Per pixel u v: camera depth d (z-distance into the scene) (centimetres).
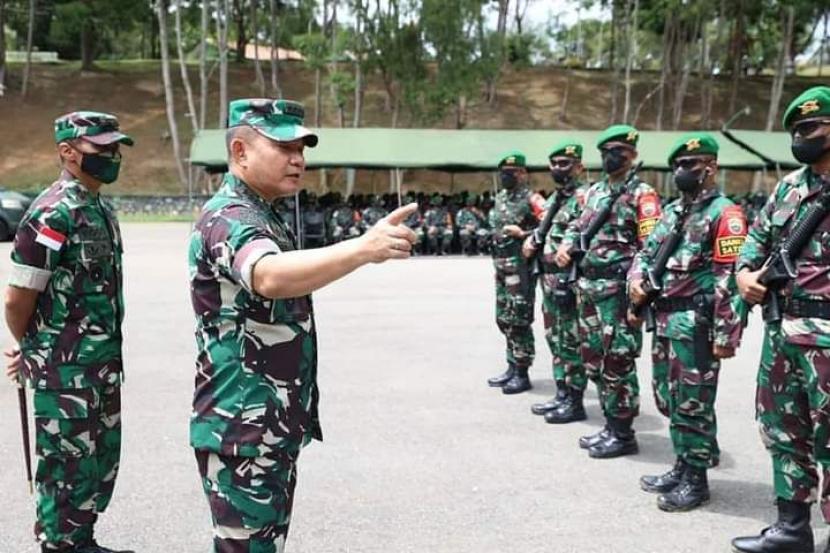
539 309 1018
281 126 223
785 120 311
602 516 371
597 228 454
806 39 4666
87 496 301
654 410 568
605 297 450
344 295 1105
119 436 316
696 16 3278
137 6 3666
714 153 374
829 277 299
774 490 371
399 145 1938
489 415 540
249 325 218
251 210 220
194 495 388
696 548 338
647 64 4928
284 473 225
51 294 288
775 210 326
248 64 4334
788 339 310
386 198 1967
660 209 435
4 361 665
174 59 4475
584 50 5650
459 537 346
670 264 379
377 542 340
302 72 4256
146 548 331
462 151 1942
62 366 290
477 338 806
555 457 456
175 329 820
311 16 3312
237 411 218
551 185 3150
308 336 232
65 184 293
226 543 223
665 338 386
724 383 637
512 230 577
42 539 299
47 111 3591
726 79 4462
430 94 2911
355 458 447
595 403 584
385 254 187
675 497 380
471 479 417
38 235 281
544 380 645
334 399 573
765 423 333
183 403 549
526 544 340
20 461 432
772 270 314
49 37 4516
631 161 458
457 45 2862
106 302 302
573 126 3831
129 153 3347
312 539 342
